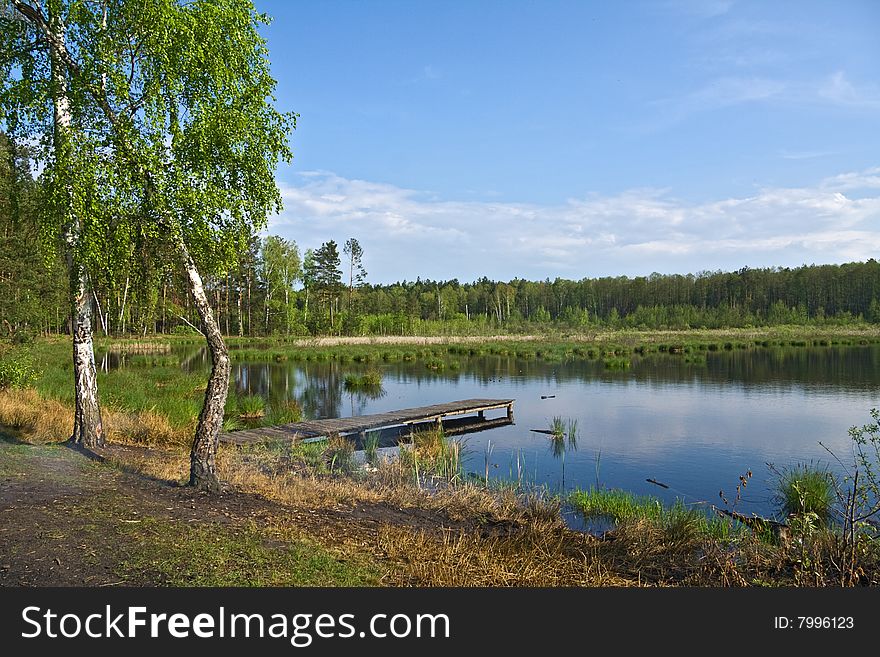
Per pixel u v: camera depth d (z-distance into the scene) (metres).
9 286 16.62
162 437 12.73
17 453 9.16
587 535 7.99
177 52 7.36
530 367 35.69
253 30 8.11
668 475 11.89
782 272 101.00
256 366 36.59
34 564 5.07
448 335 63.97
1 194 10.95
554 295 112.75
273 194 8.30
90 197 7.20
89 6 7.49
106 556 5.33
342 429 14.84
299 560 5.62
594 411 19.84
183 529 6.19
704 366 33.78
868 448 13.80
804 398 21.62
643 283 106.81
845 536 6.20
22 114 7.86
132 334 52.44
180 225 7.51
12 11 8.83
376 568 5.70
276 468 10.86
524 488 10.84
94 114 7.47
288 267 65.94
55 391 17.03
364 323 68.44
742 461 12.95
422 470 11.83
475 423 18.16
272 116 8.28
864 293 89.25
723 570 6.14
